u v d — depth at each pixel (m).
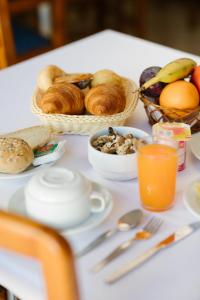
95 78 1.38
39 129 1.28
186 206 1.05
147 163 1.03
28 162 1.15
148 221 1.04
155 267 0.93
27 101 1.52
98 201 1.05
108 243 0.98
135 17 3.58
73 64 1.73
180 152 1.16
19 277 0.93
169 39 3.96
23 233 0.72
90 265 0.93
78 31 4.09
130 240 0.98
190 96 1.23
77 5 4.36
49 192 0.97
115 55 1.79
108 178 1.17
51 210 0.97
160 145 1.09
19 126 1.40
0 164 1.13
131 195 1.12
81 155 1.26
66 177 1.01
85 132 1.32
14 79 1.65
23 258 0.96
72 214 0.98
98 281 0.89
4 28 2.17
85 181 1.01
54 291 0.74
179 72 1.25
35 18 3.75
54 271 0.72
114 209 1.08
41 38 2.72
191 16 4.33
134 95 1.35
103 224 1.03
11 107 1.49
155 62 1.73
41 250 0.72
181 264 0.93
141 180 1.06
